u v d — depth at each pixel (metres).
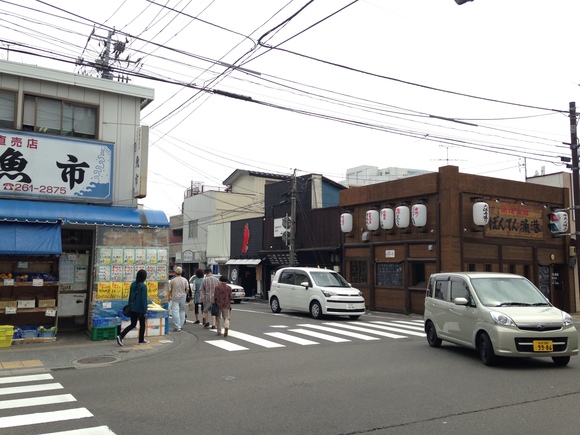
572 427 5.61
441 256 19.75
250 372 8.62
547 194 23.25
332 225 26.30
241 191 43.06
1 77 12.48
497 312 9.13
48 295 12.86
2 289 12.24
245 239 35.09
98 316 12.21
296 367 9.05
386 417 5.98
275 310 20.56
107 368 9.09
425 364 9.34
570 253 23.64
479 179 20.59
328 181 29.92
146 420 5.88
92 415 6.10
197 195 43.81
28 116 12.82
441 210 19.94
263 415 6.07
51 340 11.90
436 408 6.36
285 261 30.44
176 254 46.69
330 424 5.71
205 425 5.69
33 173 12.58
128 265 12.83
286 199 30.59
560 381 7.90
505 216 21.42
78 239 13.59
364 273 23.81
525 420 5.87
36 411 6.29
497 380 7.98
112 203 13.73
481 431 5.48
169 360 9.83
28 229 11.59
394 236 22.11
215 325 15.22
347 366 9.15
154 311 12.91
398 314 21.42
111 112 14.00
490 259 20.62
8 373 8.70
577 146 19.09
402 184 21.70
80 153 13.27
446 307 10.86
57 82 13.07
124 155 14.09
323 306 17.52
